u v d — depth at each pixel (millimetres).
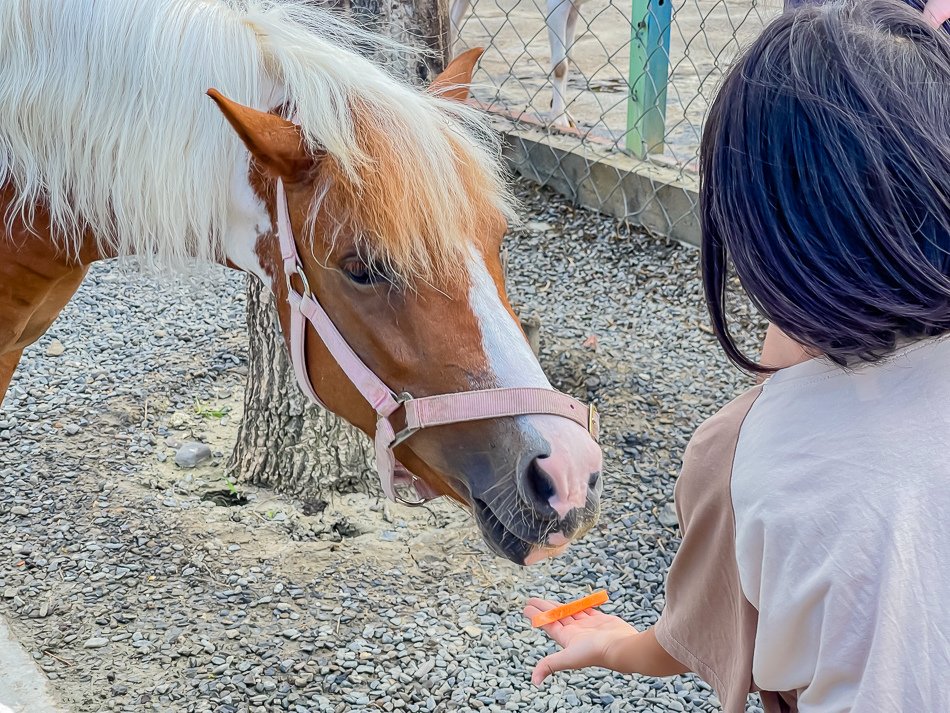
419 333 1288
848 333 717
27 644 2127
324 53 1338
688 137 4879
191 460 2799
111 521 2549
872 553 706
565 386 3201
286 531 2516
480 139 1492
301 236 1334
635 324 3623
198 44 1350
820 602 729
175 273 1470
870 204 682
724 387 3191
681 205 4059
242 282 4082
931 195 677
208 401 3195
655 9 4086
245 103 1354
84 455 2854
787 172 711
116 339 3619
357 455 2654
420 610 2252
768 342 903
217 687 2004
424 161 1255
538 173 4742
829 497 736
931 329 726
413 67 2373
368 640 2154
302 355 1440
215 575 2348
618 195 4332
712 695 2045
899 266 685
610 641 1142
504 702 2000
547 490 1256
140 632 2166
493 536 1325
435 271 1265
